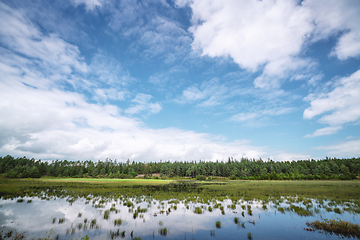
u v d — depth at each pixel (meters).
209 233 11.80
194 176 162.38
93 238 10.66
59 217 15.43
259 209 19.19
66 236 10.92
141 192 34.91
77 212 17.39
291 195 29.52
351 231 11.67
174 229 12.59
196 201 24.25
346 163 130.50
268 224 13.80
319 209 18.67
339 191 33.75
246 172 137.88
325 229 12.41
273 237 11.09
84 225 13.22
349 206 19.88
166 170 169.12
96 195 29.78
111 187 47.31
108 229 12.41
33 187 43.09
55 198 26.08
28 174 110.62
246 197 27.86
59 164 171.75
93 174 150.12
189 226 13.27
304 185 52.66
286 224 13.75
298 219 15.16
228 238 10.98
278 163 155.12
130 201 24.06
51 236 10.86
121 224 13.62
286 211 18.12
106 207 19.88
